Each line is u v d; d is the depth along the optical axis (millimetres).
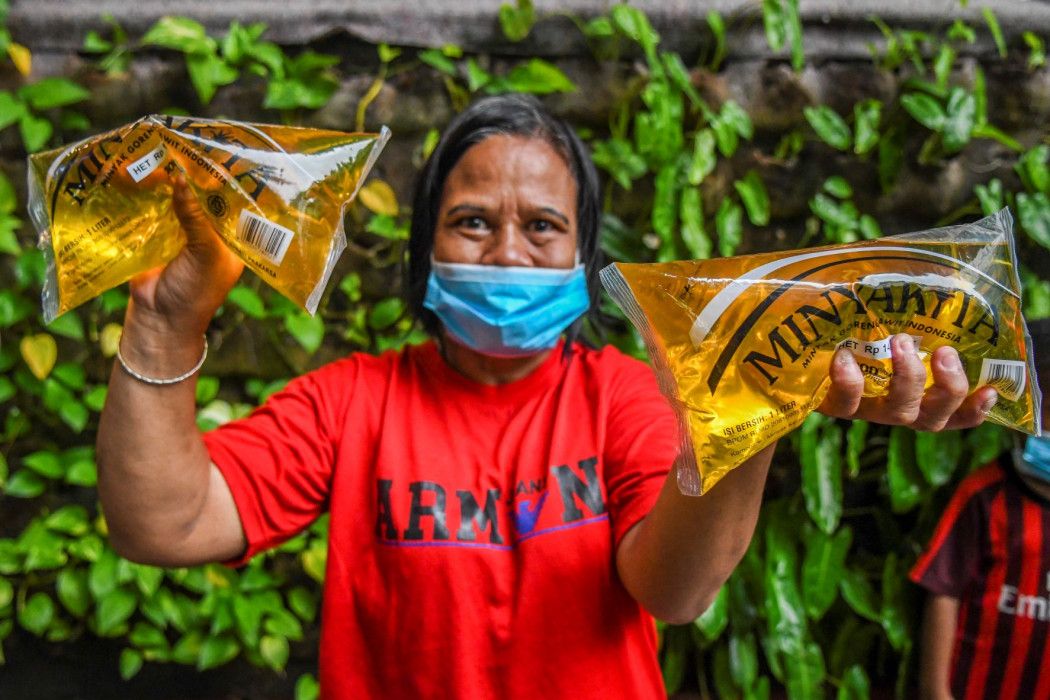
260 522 898
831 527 1714
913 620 1783
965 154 1790
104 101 1698
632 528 845
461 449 927
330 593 904
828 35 1768
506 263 944
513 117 999
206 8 1706
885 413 604
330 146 707
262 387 1811
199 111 1717
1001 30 1788
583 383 986
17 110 1639
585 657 863
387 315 1769
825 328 617
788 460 1822
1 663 1846
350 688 897
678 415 635
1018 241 1802
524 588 860
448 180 999
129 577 1748
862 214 1806
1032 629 1415
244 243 692
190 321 760
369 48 1730
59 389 1745
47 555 1741
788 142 1784
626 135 1771
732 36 1749
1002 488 1483
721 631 1827
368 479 927
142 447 778
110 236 727
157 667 1880
